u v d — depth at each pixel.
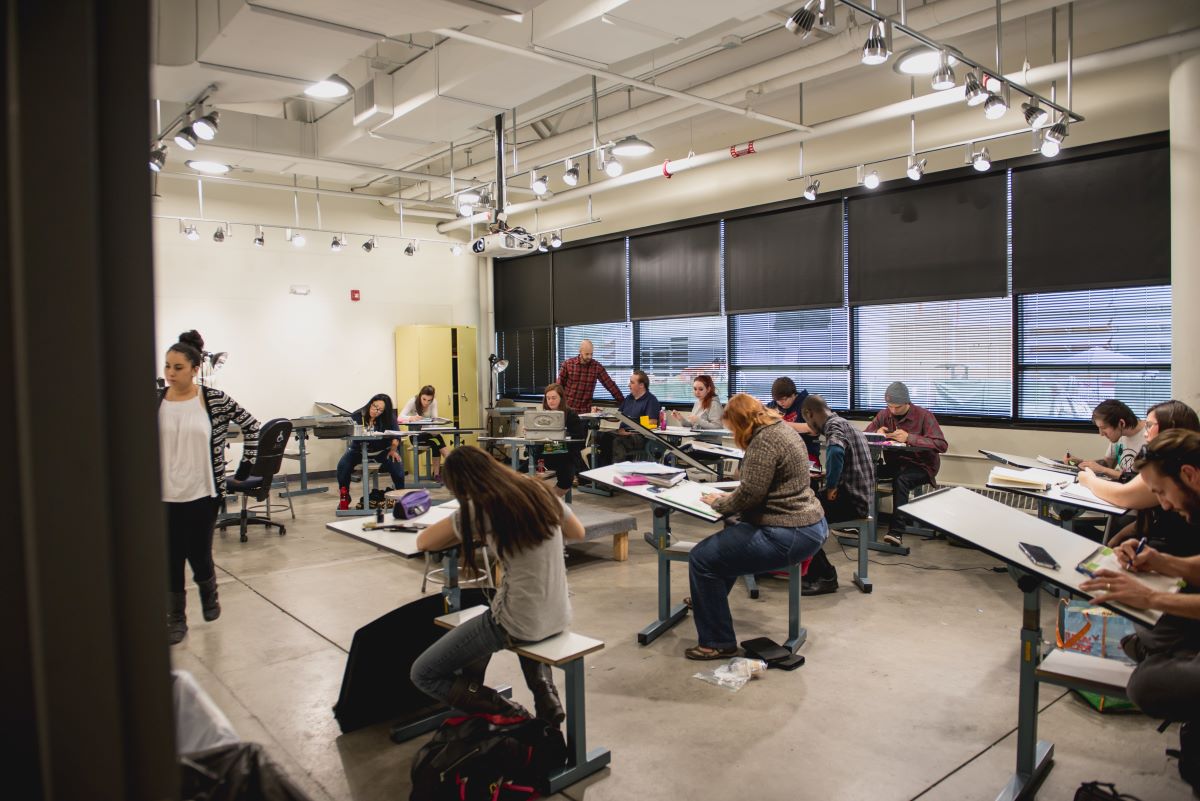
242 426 3.75
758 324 7.31
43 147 0.66
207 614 3.74
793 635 3.36
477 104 5.00
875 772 2.32
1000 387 5.73
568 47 4.08
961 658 3.21
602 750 2.39
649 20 3.73
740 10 3.63
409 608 2.70
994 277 5.63
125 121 0.71
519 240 6.12
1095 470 4.07
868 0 4.57
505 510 2.18
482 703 2.27
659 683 2.99
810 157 6.61
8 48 0.65
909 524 5.51
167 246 7.79
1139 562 2.01
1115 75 4.94
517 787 2.15
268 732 2.64
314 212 8.77
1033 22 4.96
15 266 0.66
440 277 9.83
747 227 7.21
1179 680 1.81
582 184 8.73
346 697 2.61
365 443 6.45
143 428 0.73
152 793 0.74
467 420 9.64
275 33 3.71
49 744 0.69
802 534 3.10
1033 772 2.21
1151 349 5.02
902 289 6.13
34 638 0.69
